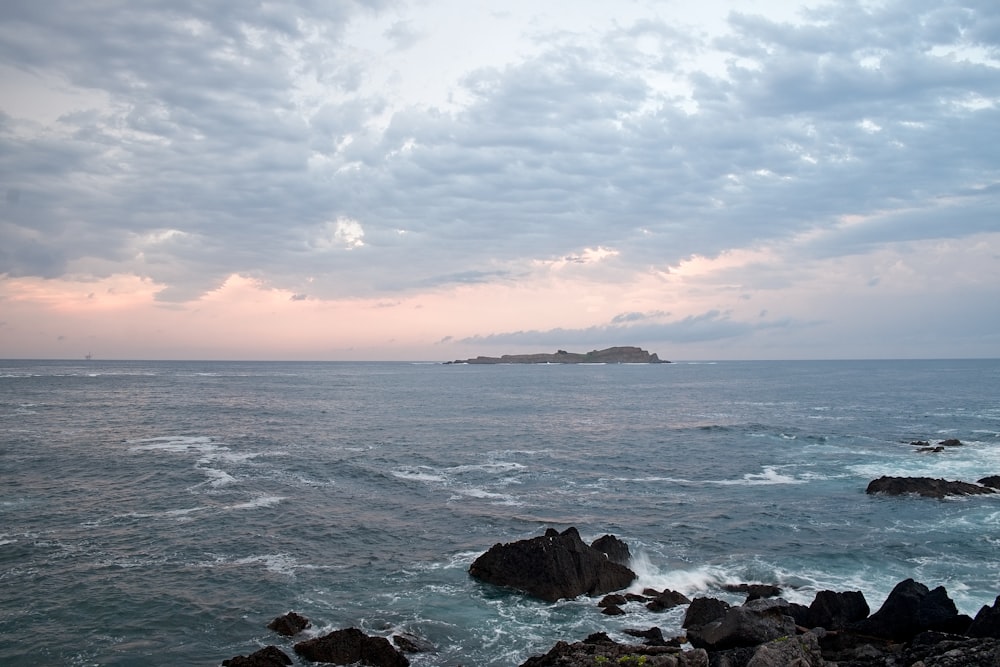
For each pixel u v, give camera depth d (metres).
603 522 32.44
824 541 29.67
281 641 19.56
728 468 47.19
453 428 69.12
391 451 52.88
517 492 38.88
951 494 38.03
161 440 56.19
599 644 18.12
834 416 83.06
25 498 34.78
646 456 52.12
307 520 31.81
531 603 22.64
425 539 29.41
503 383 173.50
